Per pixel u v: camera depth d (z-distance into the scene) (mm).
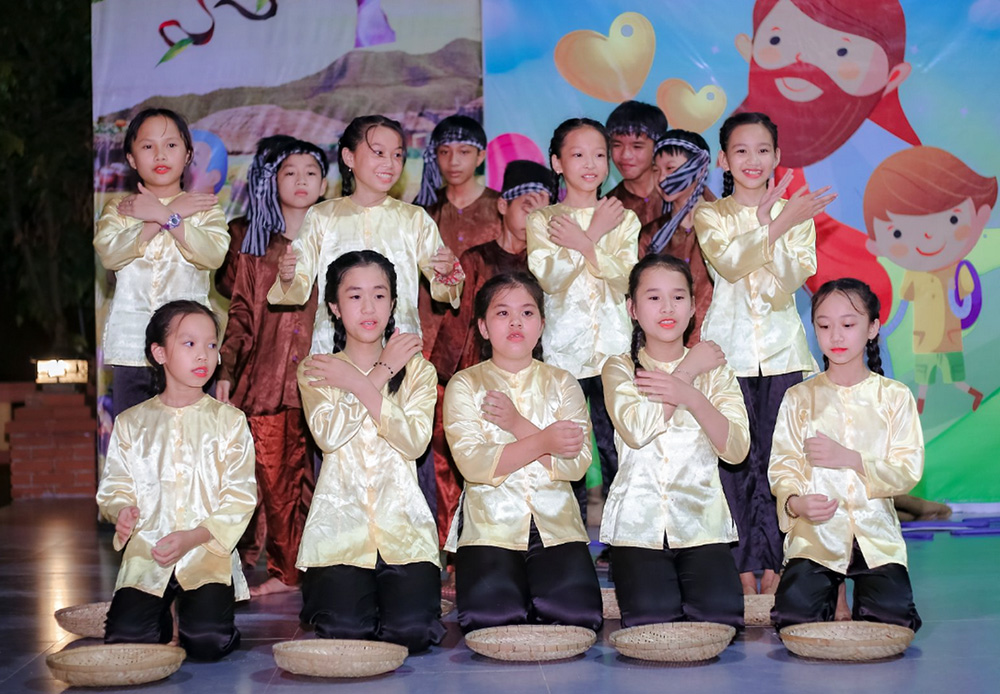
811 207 4062
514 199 5383
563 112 5824
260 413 4781
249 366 4898
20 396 9344
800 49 5844
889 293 5926
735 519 4176
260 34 5879
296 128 5887
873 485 3520
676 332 3660
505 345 3691
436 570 3574
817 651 3178
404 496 3604
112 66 5910
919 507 5859
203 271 4477
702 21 5816
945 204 5910
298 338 4895
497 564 3570
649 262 3703
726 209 4293
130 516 3357
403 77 5852
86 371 8336
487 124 5824
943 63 5887
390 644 3258
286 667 3146
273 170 5047
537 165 5418
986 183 5922
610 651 3408
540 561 3619
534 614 3600
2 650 3535
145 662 3098
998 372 5953
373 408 3557
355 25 5859
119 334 4379
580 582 3580
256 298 4977
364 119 4309
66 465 7961
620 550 3635
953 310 5934
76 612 3793
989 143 5918
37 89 8602
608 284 4297
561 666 3238
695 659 3174
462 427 3672
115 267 4367
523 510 3629
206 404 3607
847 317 3631
